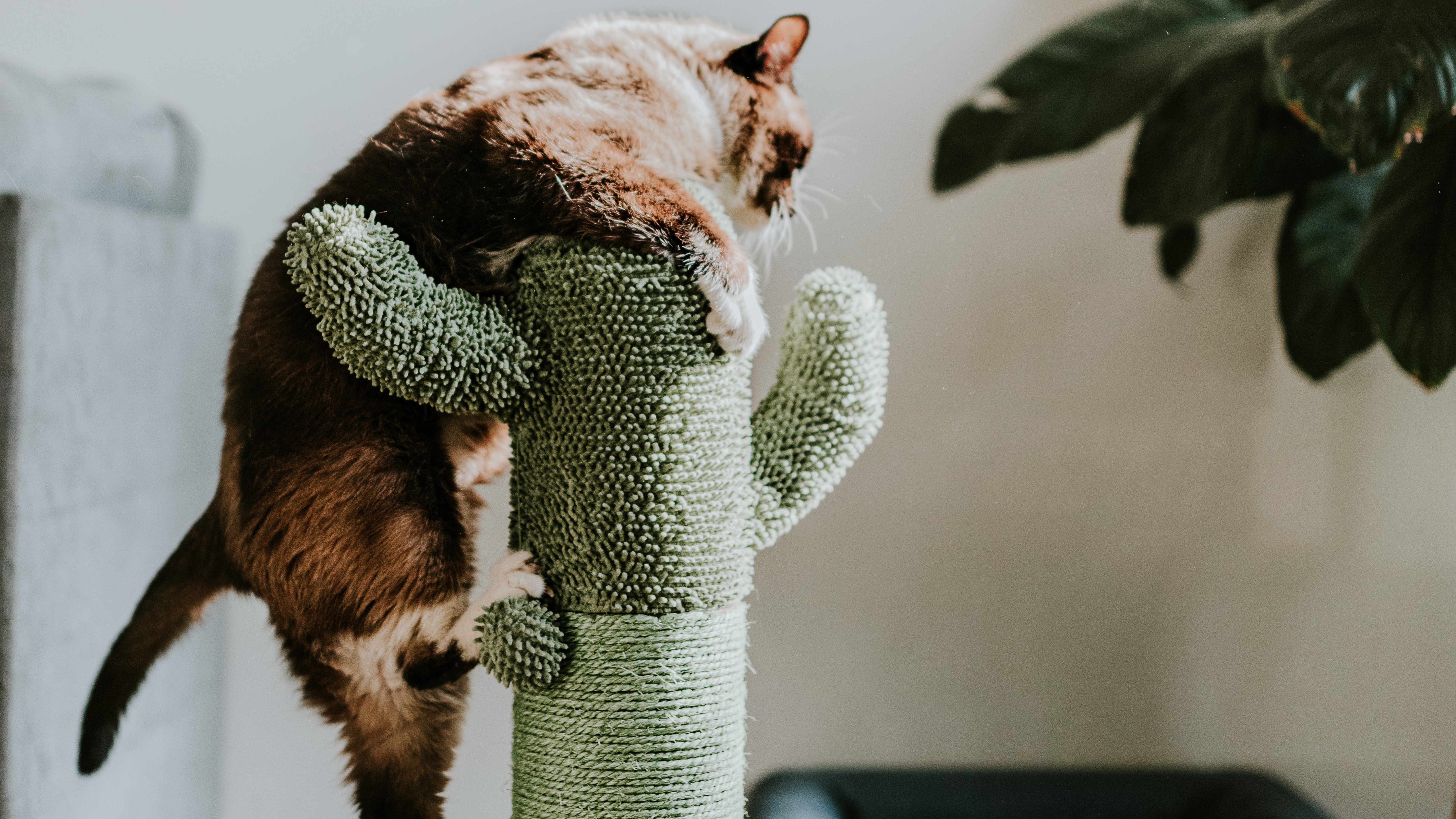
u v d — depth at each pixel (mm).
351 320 653
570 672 701
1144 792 1343
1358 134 985
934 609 1341
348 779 920
